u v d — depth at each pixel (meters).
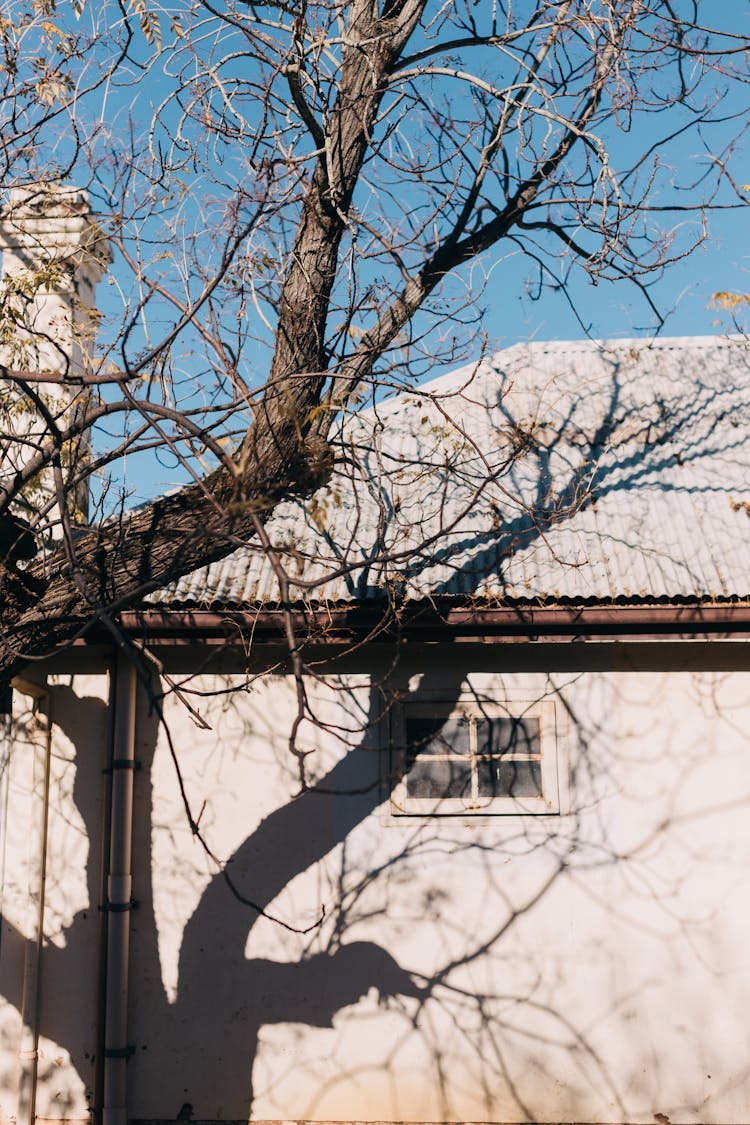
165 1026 7.49
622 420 9.49
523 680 7.73
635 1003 7.29
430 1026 7.36
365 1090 7.32
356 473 8.48
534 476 8.72
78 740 7.96
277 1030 7.44
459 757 7.69
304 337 5.60
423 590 7.29
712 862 7.42
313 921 7.54
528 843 7.54
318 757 7.72
